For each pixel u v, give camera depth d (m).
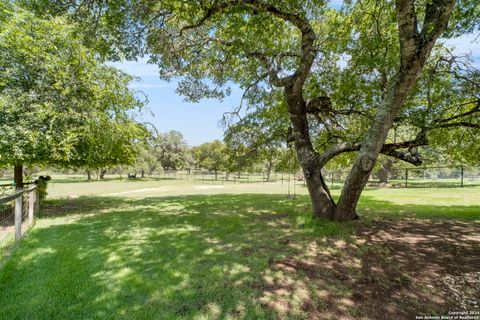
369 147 5.99
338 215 6.77
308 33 6.56
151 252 4.55
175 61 8.07
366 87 7.46
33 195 6.83
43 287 3.27
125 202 11.56
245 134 8.76
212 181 34.81
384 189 19.02
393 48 7.03
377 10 7.29
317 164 7.04
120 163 11.37
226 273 3.70
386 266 3.98
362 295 3.13
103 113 8.97
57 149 7.68
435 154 9.91
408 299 3.05
